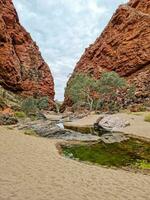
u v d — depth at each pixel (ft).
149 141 95.04
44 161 64.18
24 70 618.85
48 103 555.69
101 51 565.94
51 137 106.73
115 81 377.50
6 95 395.96
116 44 543.80
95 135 116.98
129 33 532.32
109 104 390.42
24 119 200.54
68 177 53.52
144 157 75.36
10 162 59.36
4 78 539.70
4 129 105.81
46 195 41.55
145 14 537.24
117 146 85.30
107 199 42.80
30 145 80.48
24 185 45.29
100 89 381.60
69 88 426.51
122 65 513.86
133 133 123.03
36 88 605.31
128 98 397.80
